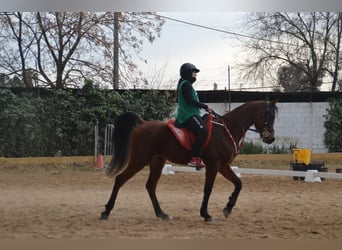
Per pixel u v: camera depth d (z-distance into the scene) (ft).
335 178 46.65
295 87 95.91
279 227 23.90
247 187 42.14
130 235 21.86
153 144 25.89
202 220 26.25
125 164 26.02
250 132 72.54
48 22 75.25
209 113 26.37
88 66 78.54
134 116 26.45
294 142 72.69
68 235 21.83
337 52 90.58
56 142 67.97
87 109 68.59
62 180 49.06
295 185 43.32
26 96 67.41
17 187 43.34
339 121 72.18
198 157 25.30
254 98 73.36
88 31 76.28
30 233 22.35
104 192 39.60
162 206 31.53
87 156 65.00
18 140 66.28
